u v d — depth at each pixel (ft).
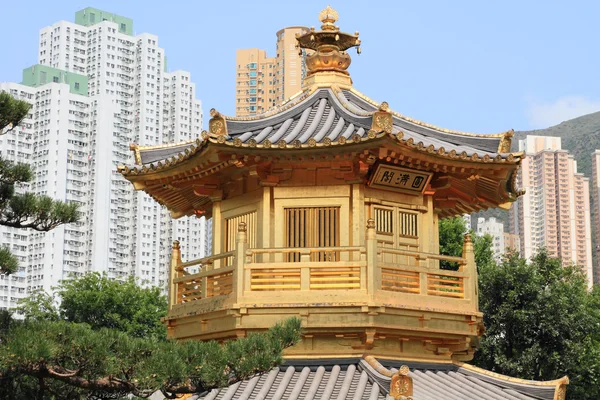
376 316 71.61
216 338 76.38
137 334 210.79
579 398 160.76
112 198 320.09
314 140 73.15
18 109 72.64
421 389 70.44
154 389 61.05
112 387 63.77
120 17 449.06
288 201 78.33
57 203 74.23
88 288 219.20
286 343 65.10
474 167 77.92
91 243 310.45
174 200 89.97
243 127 80.33
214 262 82.23
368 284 71.82
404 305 72.95
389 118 71.82
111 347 61.93
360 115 78.13
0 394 70.28
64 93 317.01
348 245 76.79
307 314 72.13
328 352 73.51
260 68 473.67
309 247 77.41
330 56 88.63
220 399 71.51
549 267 161.07
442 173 80.07
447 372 78.07
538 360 148.36
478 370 78.69
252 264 73.92
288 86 460.96
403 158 74.95
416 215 81.05
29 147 315.17
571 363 149.07
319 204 77.82
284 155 74.59
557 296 149.48
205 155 76.13
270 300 72.64
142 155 84.64
